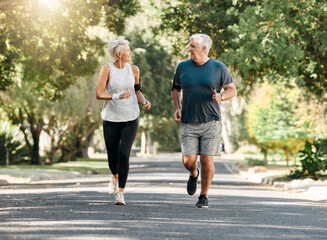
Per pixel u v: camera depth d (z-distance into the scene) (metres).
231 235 6.34
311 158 21.55
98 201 10.69
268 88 37.12
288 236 6.43
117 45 9.35
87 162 47.03
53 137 40.41
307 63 23.95
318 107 32.56
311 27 21.86
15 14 22.16
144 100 9.76
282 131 36.19
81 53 25.30
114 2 24.27
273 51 21.08
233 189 17.42
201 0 24.23
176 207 9.44
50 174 27.94
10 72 24.12
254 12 21.47
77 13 22.58
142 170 38.28
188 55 26.62
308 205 11.01
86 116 39.22
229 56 21.64
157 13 24.78
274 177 23.66
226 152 79.19
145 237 6.00
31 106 35.12
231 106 81.44
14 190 16.67
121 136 9.51
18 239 5.74
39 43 23.73
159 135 86.56
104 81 9.38
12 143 38.56
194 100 9.14
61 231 6.35
